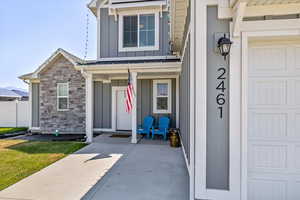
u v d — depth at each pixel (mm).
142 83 10242
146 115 10203
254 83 3141
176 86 9781
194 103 3123
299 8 2828
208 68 3037
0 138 9141
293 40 3047
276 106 3098
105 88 10602
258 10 2891
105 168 4859
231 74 2971
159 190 3674
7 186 3855
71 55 10414
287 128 3078
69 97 10258
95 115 10648
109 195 3486
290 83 3080
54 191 3641
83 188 3762
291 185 3047
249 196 3107
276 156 3092
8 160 5516
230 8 2971
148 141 8086
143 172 4582
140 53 9789
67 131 10273
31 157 5816
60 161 5426
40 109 10523
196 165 3033
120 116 10602
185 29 5180
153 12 9656
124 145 7352
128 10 9742
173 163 5223
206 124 3029
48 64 10219
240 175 2941
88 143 7684
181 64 7176
